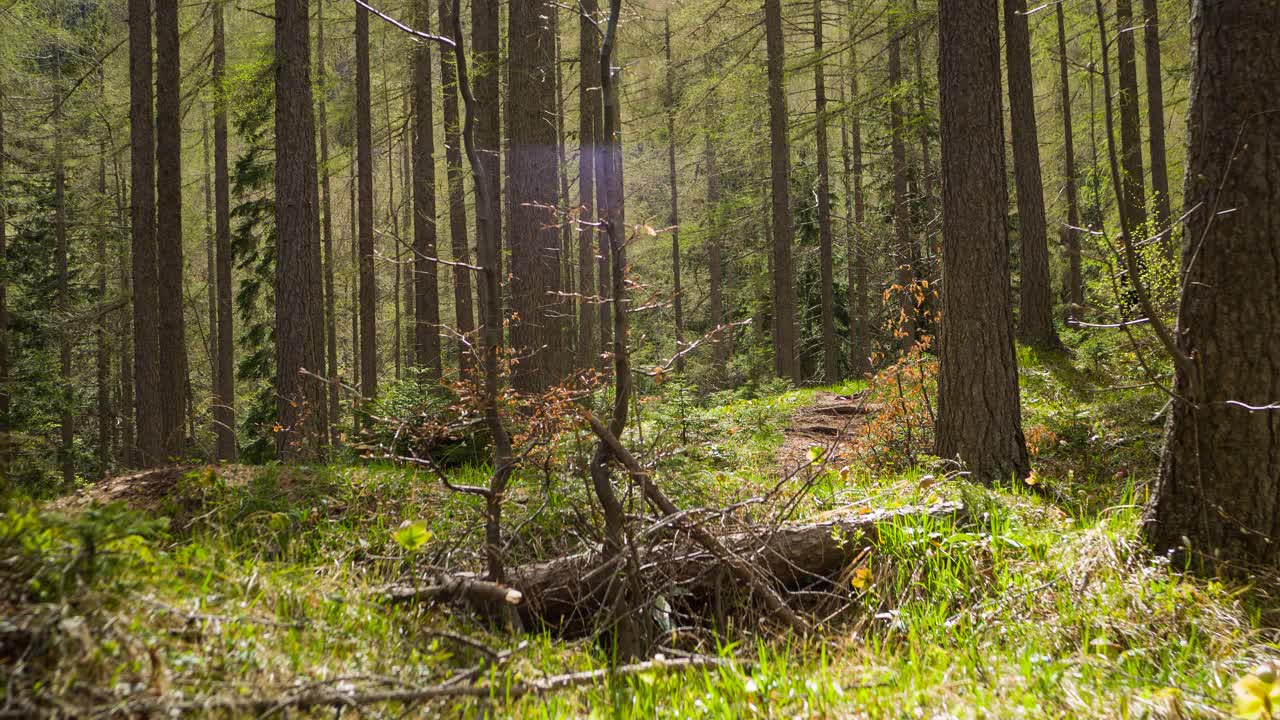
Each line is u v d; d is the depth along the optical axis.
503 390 4.35
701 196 29.34
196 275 28.38
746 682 3.12
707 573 4.61
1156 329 4.08
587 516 4.93
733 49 18.22
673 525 4.32
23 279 19.97
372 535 4.91
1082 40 15.16
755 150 20.62
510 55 10.37
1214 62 4.16
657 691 3.31
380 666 3.10
